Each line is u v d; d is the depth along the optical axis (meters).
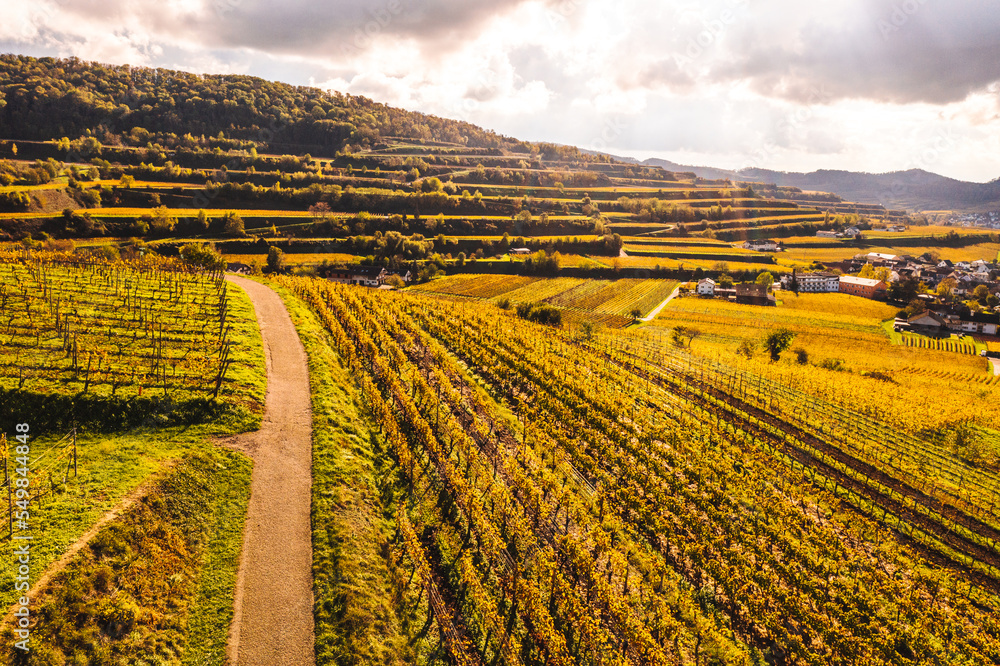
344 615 25.55
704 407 64.31
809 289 194.62
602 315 140.88
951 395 88.31
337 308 74.88
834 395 74.19
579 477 44.59
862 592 34.56
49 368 37.66
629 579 33.62
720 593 33.81
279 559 28.12
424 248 184.25
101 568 23.77
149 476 29.62
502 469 43.34
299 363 50.78
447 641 27.14
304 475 34.62
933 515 44.75
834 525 42.22
